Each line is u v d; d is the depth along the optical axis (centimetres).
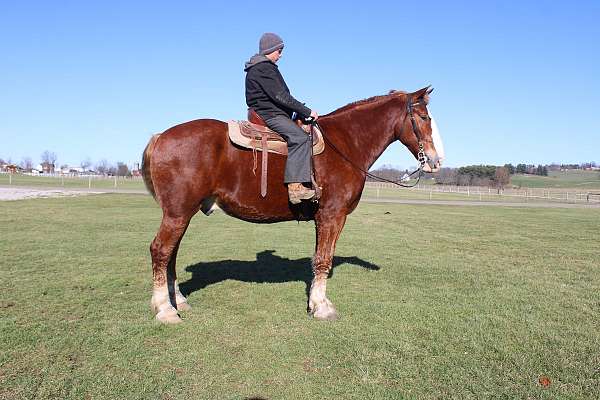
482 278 878
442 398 398
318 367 452
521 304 689
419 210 2941
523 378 438
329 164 576
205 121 554
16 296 664
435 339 530
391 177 1055
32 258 959
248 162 546
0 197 2862
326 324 570
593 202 5172
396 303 674
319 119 610
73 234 1349
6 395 384
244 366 448
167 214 538
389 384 421
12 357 456
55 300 651
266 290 728
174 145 526
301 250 1163
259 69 545
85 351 475
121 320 565
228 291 718
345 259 1055
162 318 557
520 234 1670
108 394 392
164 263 556
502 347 509
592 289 805
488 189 8106
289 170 541
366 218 2220
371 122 621
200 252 1102
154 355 469
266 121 554
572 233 1723
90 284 746
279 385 414
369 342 514
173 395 393
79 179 8231
